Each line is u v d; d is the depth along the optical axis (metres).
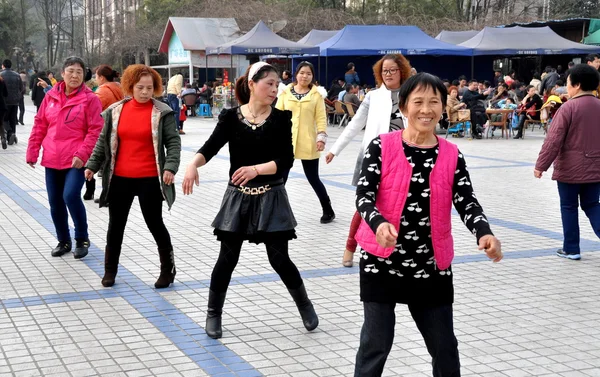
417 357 4.44
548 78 21.34
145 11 40.56
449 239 3.29
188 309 5.34
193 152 15.70
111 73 9.23
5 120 17.17
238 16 32.75
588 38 26.94
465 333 4.83
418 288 3.27
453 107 18.70
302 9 35.84
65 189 6.59
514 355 4.46
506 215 8.72
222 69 36.44
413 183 3.23
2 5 59.03
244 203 4.62
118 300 5.55
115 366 4.29
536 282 5.98
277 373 4.19
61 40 71.06
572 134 6.45
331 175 12.16
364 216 3.16
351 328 4.94
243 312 5.28
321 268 6.43
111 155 5.66
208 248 7.20
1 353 4.48
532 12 40.94
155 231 5.78
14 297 5.61
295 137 7.97
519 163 13.62
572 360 4.38
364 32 24.03
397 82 5.86
